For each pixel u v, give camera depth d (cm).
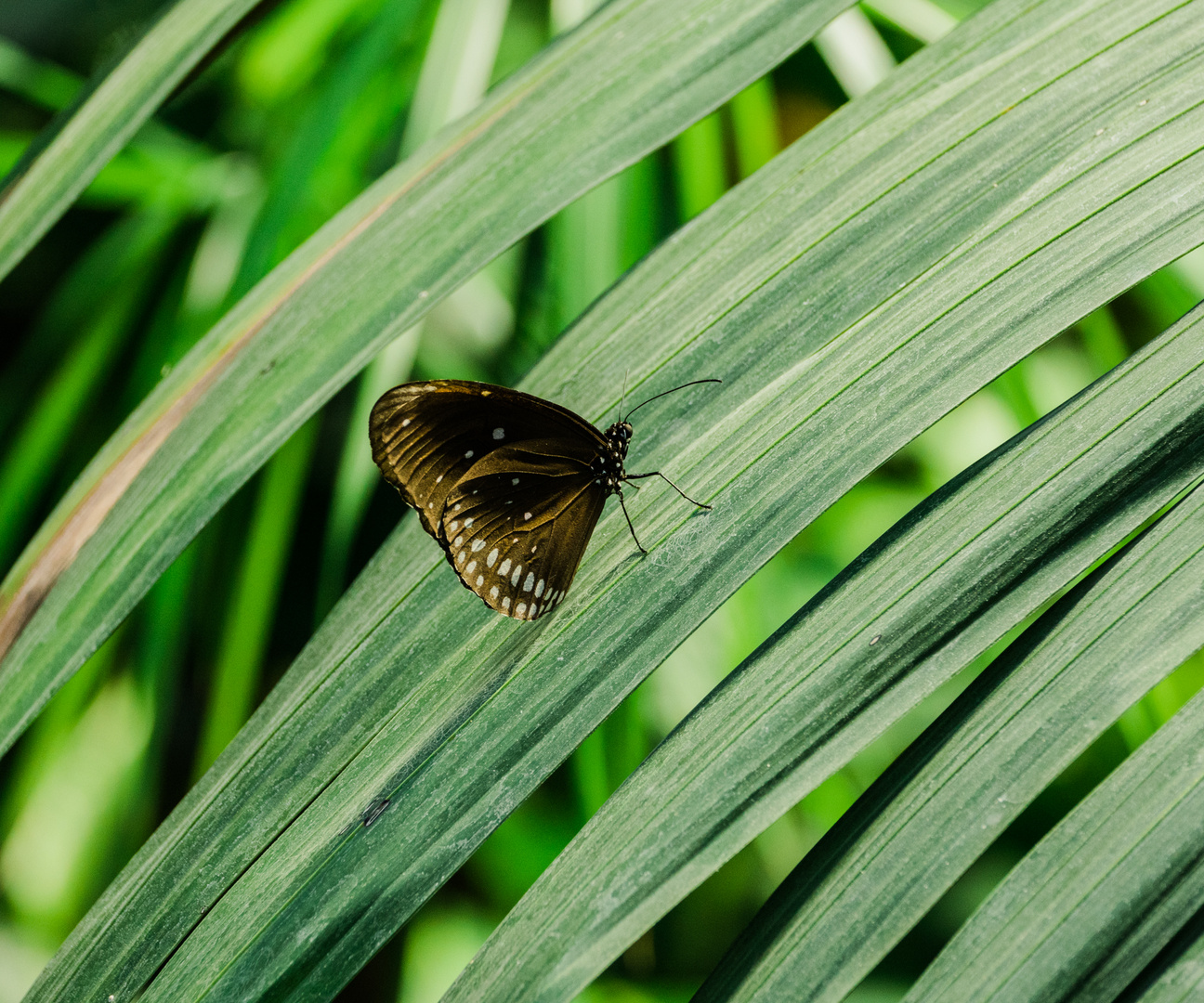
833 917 56
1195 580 56
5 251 60
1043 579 57
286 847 57
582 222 70
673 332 60
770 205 60
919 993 55
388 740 58
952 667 57
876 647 57
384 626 59
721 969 56
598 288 70
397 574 59
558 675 58
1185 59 59
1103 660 56
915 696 56
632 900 56
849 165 60
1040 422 58
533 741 58
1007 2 60
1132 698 56
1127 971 55
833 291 59
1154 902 55
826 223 59
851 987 55
